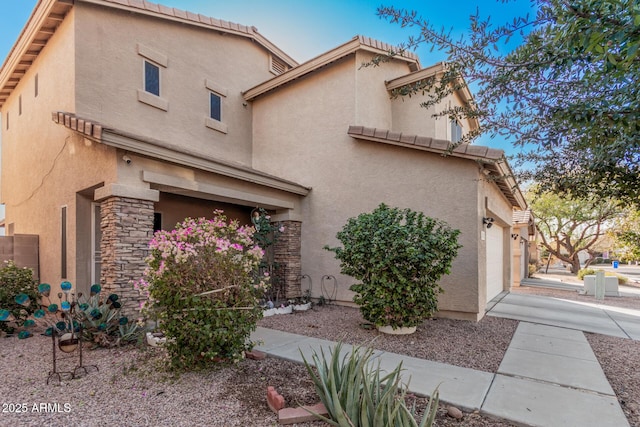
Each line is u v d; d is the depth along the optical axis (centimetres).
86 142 825
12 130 1283
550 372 519
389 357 584
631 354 616
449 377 497
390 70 1220
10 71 1165
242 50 1330
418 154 939
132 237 732
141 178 750
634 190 396
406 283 700
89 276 900
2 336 722
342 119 1095
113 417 383
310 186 1156
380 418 302
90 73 889
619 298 1405
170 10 1058
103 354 587
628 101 302
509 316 924
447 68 446
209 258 517
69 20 898
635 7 225
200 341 488
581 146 386
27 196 1144
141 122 989
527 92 381
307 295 1116
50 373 488
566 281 2266
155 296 497
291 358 567
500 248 1495
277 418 379
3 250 1007
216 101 1227
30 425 366
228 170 903
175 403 414
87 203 902
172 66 1084
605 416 388
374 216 761
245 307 529
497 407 407
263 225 1036
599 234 2869
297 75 1188
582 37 250
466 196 866
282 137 1252
